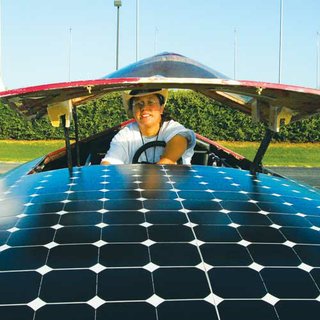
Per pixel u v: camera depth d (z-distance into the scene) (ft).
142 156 7.47
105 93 6.89
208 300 2.98
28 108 5.90
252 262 3.37
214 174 5.53
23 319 2.80
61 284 3.09
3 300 2.95
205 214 4.11
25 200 4.57
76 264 3.29
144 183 4.98
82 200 4.42
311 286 3.15
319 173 35.94
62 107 5.86
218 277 3.19
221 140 52.70
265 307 2.94
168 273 3.22
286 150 49.83
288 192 5.09
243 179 5.44
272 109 5.69
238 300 2.99
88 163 8.75
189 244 3.57
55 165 10.02
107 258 3.36
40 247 3.51
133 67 6.03
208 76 5.63
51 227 3.82
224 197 4.60
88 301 2.94
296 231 3.89
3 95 4.85
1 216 4.16
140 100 7.34
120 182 5.00
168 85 5.08
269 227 3.93
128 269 3.24
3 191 5.16
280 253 3.51
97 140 10.49
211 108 51.90
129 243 3.56
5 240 3.64
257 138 52.60
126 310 2.87
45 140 55.67
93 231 3.74
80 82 4.78
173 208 4.22
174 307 2.91
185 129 7.43
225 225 3.91
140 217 4.00
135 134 7.71
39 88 4.80
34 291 3.02
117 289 3.04
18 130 55.42
